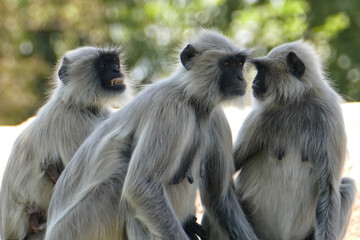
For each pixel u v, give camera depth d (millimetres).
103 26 39625
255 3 39562
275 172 12648
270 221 12820
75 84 14617
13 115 39031
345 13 38062
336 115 12516
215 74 12109
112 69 15109
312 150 12516
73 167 12266
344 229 12930
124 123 11805
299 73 12734
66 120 14281
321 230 12258
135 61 38719
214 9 39656
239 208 12758
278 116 12797
